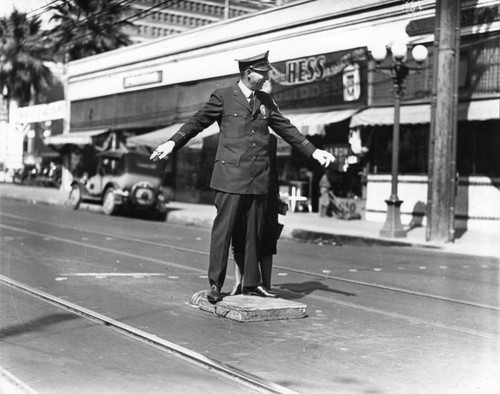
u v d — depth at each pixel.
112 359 5.39
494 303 8.38
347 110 21.56
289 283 9.60
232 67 26.84
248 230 7.12
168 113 30.80
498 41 17.75
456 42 16.12
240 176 6.87
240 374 4.99
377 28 20.61
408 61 19.72
